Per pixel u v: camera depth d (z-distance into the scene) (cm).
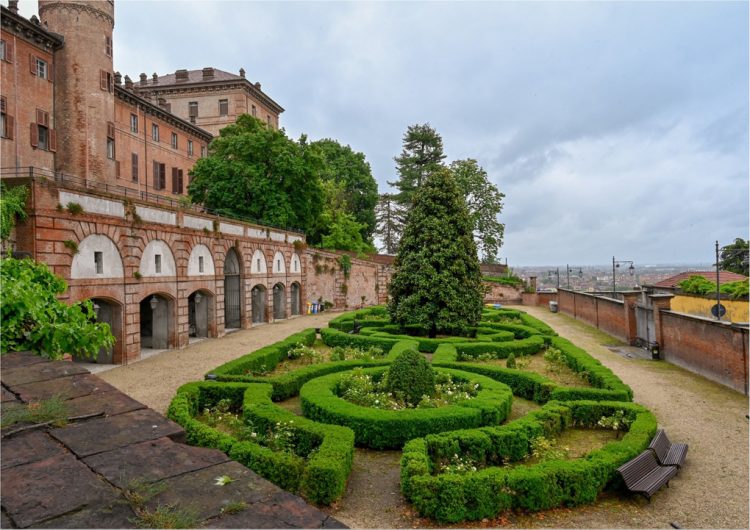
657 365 2073
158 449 332
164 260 2306
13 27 2872
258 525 254
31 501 261
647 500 862
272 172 4103
